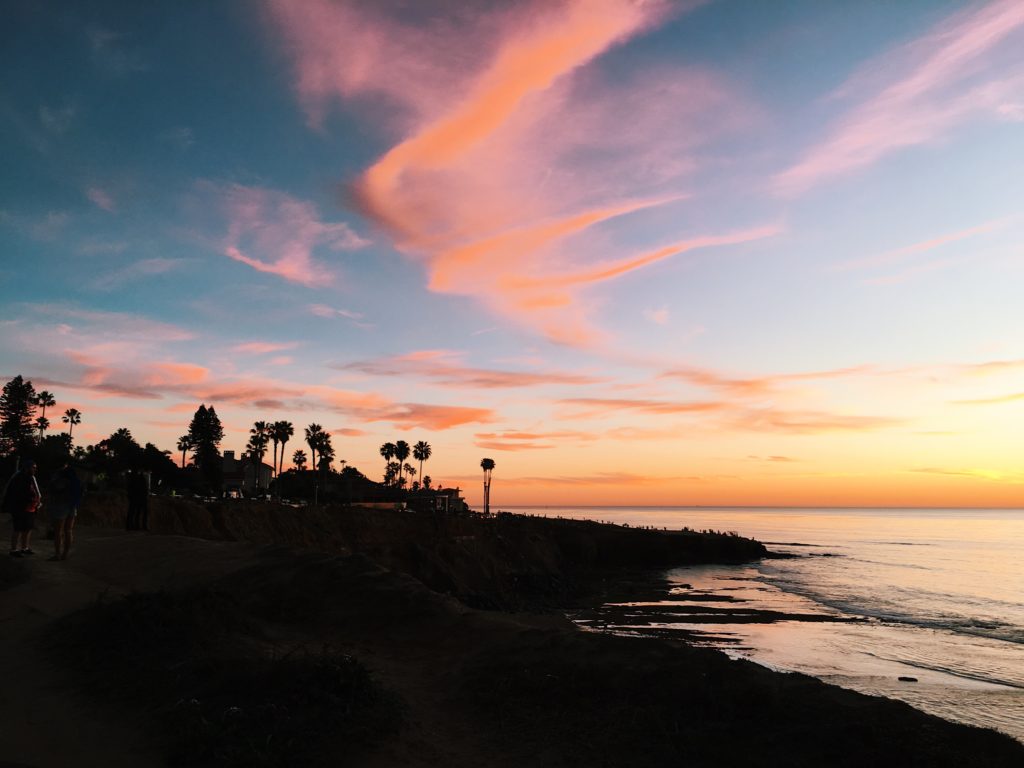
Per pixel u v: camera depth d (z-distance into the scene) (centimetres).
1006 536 16062
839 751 527
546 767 543
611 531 9250
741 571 7594
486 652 846
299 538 5453
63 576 1160
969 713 1372
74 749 541
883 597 4678
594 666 734
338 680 643
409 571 5303
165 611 827
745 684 653
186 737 543
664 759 545
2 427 10256
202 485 9494
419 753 558
